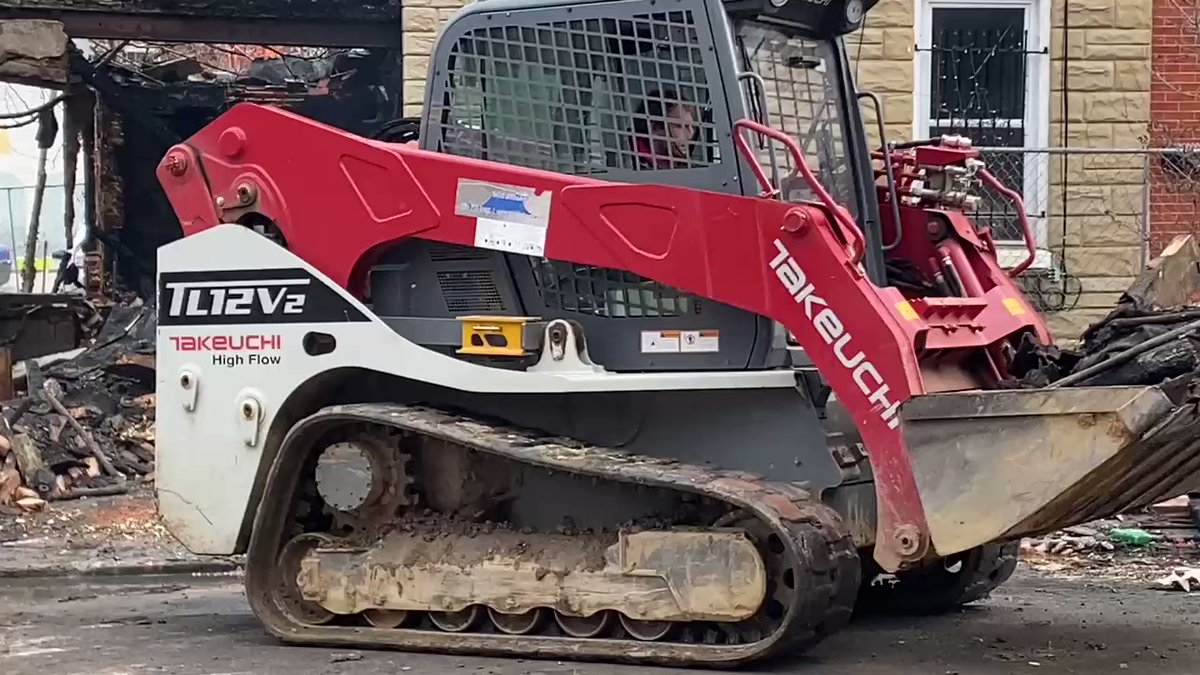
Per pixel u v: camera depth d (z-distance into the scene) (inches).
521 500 263.7
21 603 320.2
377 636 258.7
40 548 385.4
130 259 695.7
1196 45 467.8
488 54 267.4
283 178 271.7
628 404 255.6
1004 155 469.1
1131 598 320.5
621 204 247.1
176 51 708.7
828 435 244.4
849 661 247.9
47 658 254.5
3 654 258.2
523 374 250.7
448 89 270.7
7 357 503.5
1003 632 279.0
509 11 265.6
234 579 359.3
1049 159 467.5
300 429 261.7
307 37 514.3
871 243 281.6
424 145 272.1
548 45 262.5
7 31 493.4
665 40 252.5
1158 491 239.0
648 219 245.3
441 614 259.8
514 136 264.8
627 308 255.4
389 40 516.4
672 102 251.9
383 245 265.4
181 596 331.3
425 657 250.8
